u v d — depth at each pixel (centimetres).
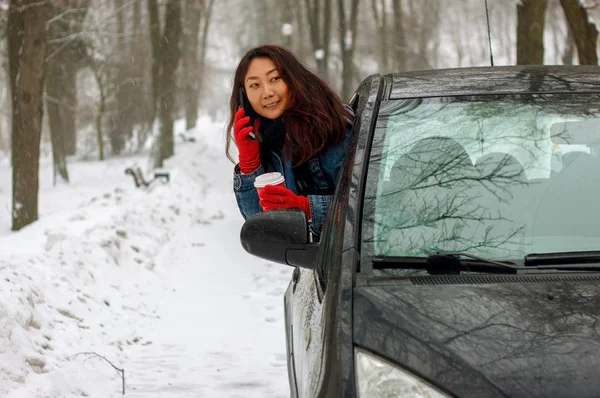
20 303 821
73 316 945
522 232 373
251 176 475
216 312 1126
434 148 403
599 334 306
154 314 1112
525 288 331
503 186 388
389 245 367
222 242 1819
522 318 315
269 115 470
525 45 1458
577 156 400
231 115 496
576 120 411
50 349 804
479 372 295
